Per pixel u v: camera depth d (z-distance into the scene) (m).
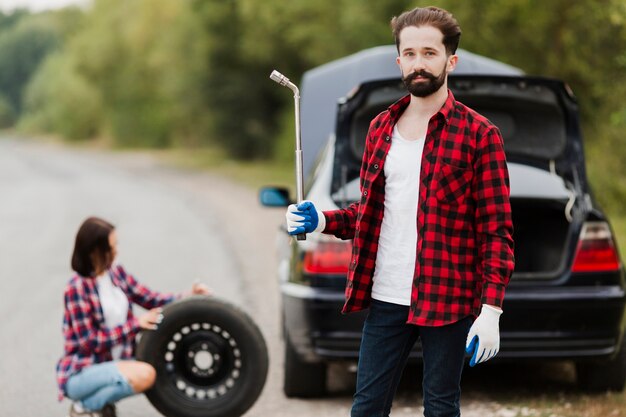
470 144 3.33
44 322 8.59
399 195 3.41
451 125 3.35
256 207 20.19
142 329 5.06
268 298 9.58
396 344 3.48
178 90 38.56
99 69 67.25
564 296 5.37
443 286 3.35
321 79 9.76
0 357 7.28
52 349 7.51
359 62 9.63
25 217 19.44
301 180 3.64
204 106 38.16
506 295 5.36
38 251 13.88
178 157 46.53
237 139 38.03
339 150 5.87
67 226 17.41
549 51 15.46
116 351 5.10
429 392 3.44
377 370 3.50
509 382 6.23
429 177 3.35
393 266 3.43
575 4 14.87
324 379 5.87
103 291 5.01
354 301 3.51
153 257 12.76
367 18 20.34
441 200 3.34
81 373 4.95
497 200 3.32
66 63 93.50
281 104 37.53
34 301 9.71
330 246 5.48
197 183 28.67
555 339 5.40
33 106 118.50
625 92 15.19
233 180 29.12
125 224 17.36
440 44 3.32
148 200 22.75
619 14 14.12
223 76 37.41
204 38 36.62
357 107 5.84
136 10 63.97
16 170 41.94
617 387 5.87
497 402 5.74
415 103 3.43
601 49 15.16
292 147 33.59
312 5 28.31
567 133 5.94
